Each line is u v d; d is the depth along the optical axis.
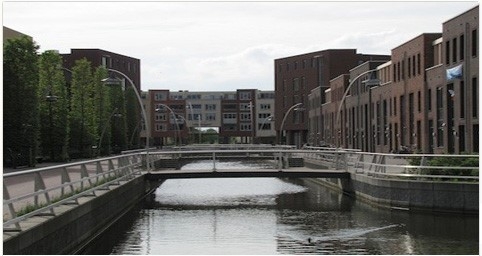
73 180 21.83
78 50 109.62
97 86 73.06
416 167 27.94
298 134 123.31
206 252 19.97
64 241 17.70
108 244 21.38
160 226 25.62
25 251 14.28
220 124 172.62
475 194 26.36
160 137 156.62
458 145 45.69
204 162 81.56
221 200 35.88
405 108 59.06
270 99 171.25
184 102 157.50
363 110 74.44
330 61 113.06
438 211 27.16
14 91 43.00
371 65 71.94
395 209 28.83
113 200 25.95
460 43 45.47
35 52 44.09
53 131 54.25
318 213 29.28
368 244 20.78
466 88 44.00
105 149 73.94
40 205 17.17
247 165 73.31
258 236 22.91
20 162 43.69
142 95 158.25
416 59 55.34
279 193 40.31
